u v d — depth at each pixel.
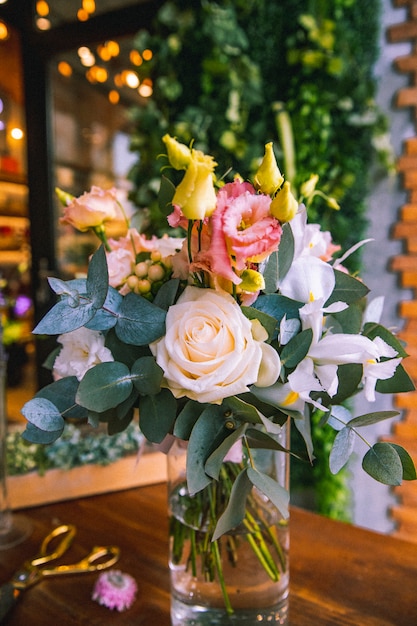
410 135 1.34
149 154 1.39
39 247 2.08
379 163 1.35
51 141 2.04
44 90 2.00
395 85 1.33
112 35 1.80
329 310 0.39
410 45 1.30
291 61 1.28
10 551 0.66
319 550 0.66
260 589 0.49
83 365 0.42
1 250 2.48
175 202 0.36
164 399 0.41
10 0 1.91
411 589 0.58
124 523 0.72
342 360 0.39
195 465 0.40
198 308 0.39
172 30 1.35
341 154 1.32
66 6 1.85
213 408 0.41
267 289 0.42
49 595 0.58
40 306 2.07
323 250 0.47
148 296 0.44
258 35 1.31
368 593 0.58
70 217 0.49
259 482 0.40
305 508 1.42
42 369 2.04
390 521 1.41
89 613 0.55
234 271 0.38
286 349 0.40
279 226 0.37
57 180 2.08
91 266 0.40
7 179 2.23
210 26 1.26
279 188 0.40
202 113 1.31
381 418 0.41
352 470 1.42
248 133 1.33
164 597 0.58
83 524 0.72
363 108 1.30
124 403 0.43
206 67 1.29
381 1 1.30
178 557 0.50
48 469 0.77
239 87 1.30
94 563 0.63
